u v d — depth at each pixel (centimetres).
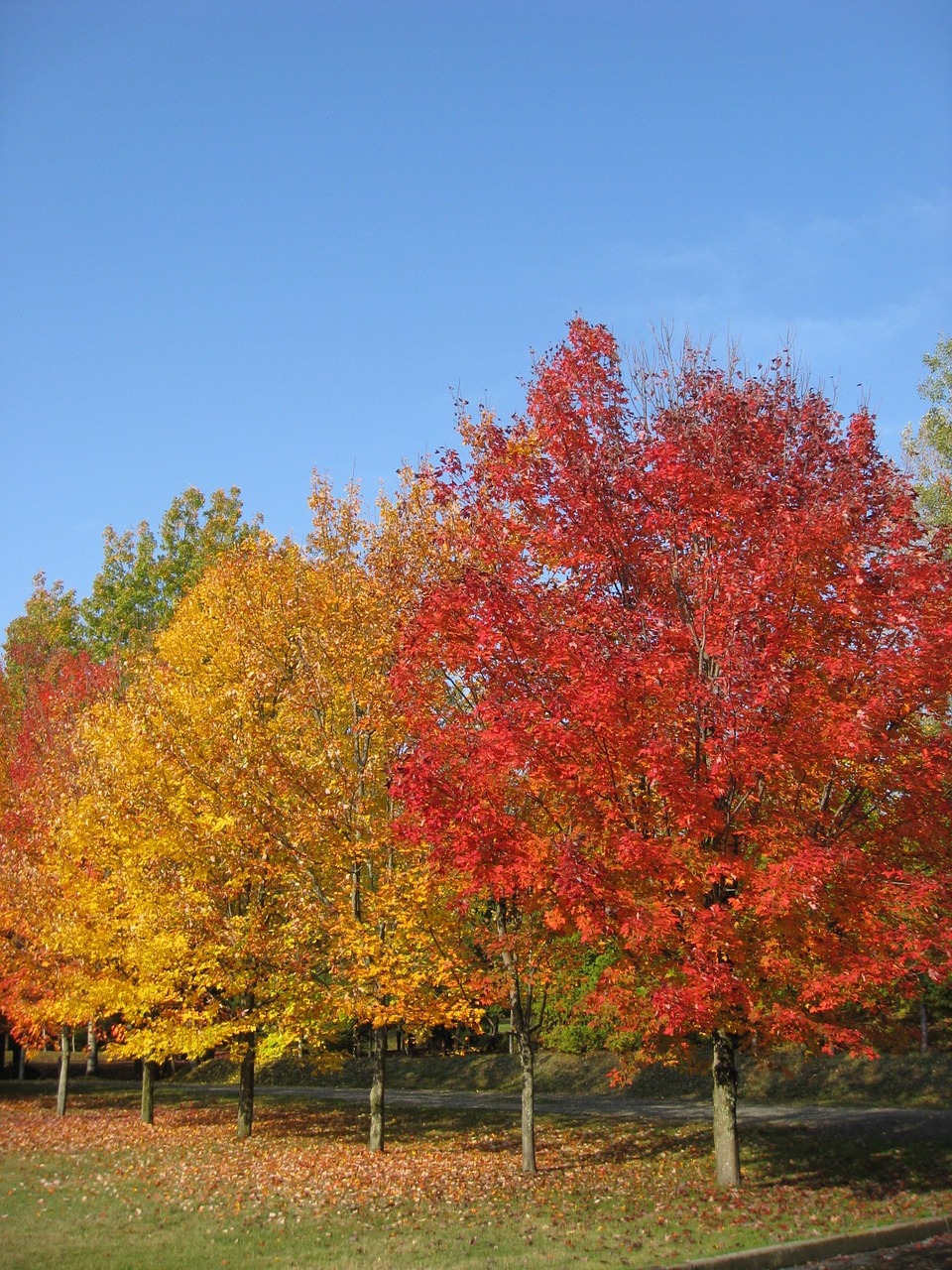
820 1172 1380
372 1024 1623
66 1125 2164
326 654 1628
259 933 1700
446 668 1333
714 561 1199
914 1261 936
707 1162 1477
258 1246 984
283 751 1633
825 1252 971
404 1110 2322
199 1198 1246
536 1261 909
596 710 1071
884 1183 1302
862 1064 2411
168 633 2280
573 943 1325
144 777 1753
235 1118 2280
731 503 1159
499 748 1148
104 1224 1091
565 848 1080
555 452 1300
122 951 1856
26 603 4794
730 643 1123
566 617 1239
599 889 1070
